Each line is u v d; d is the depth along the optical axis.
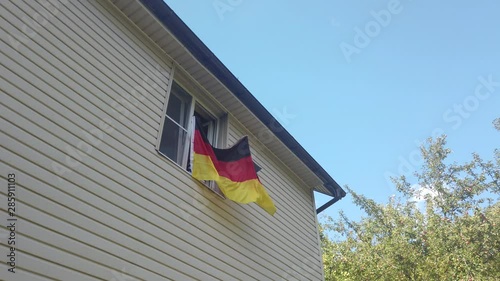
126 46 5.37
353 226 18.05
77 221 3.80
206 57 6.29
